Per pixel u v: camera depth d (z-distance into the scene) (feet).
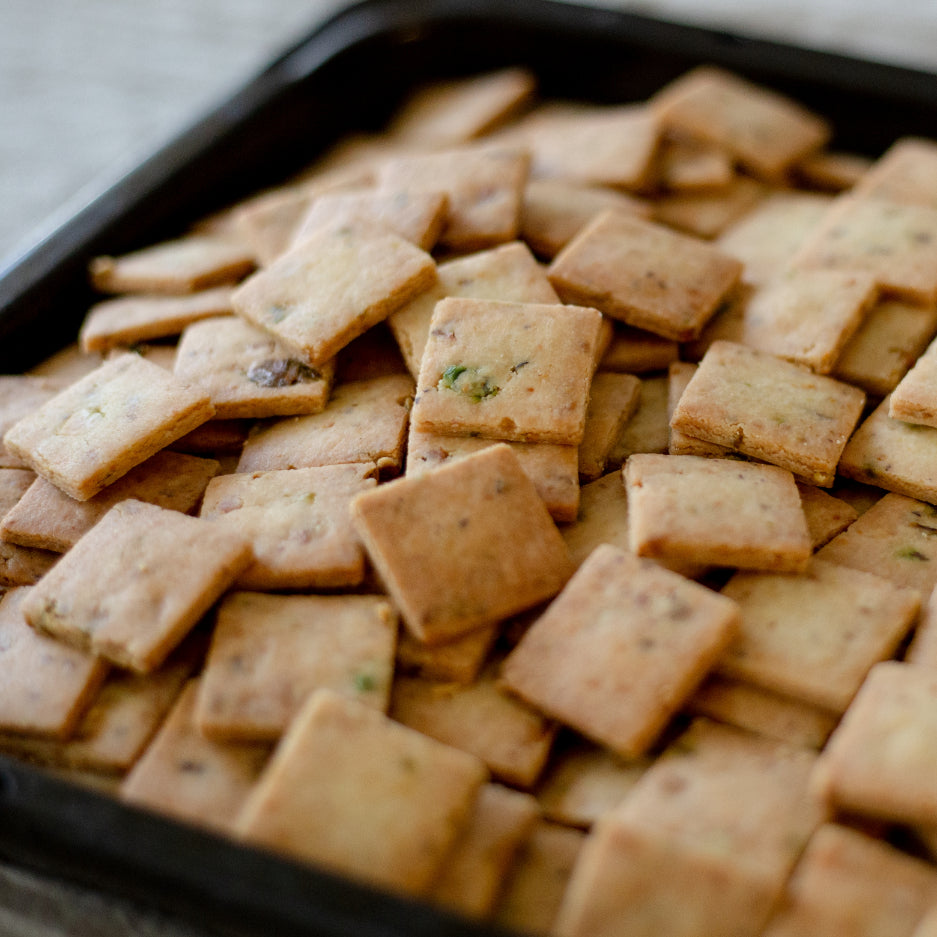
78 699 1.17
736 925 1.07
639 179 1.47
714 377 1.28
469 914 1.09
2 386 1.35
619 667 1.15
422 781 1.11
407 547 1.18
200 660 1.20
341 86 1.58
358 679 1.16
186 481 1.28
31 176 1.67
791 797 1.12
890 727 1.12
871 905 1.08
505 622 1.20
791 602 1.19
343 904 1.06
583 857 1.10
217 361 1.32
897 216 1.41
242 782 1.14
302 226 1.40
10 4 1.98
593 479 1.27
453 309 1.29
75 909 1.18
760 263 1.42
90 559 1.20
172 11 1.96
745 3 1.83
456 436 1.25
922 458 1.26
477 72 1.66
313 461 1.28
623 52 1.60
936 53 1.73
